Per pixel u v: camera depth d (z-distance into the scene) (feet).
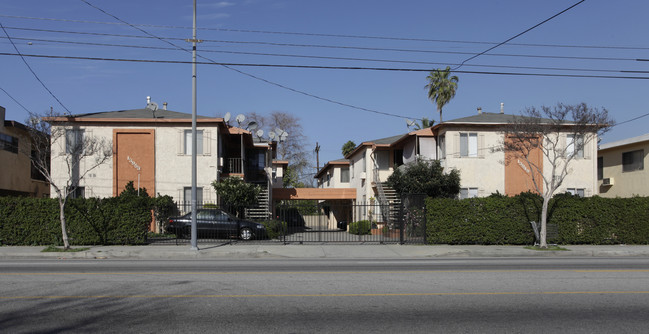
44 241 65.46
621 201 71.77
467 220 70.44
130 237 66.39
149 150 92.68
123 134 92.63
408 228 73.77
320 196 138.41
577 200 71.67
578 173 97.19
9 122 95.20
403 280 35.86
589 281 35.65
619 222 71.36
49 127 66.69
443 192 92.02
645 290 32.04
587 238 70.95
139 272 40.16
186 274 38.88
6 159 94.99
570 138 96.37
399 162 120.78
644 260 52.85
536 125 65.41
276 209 142.51
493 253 60.85
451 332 21.91
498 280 35.99
